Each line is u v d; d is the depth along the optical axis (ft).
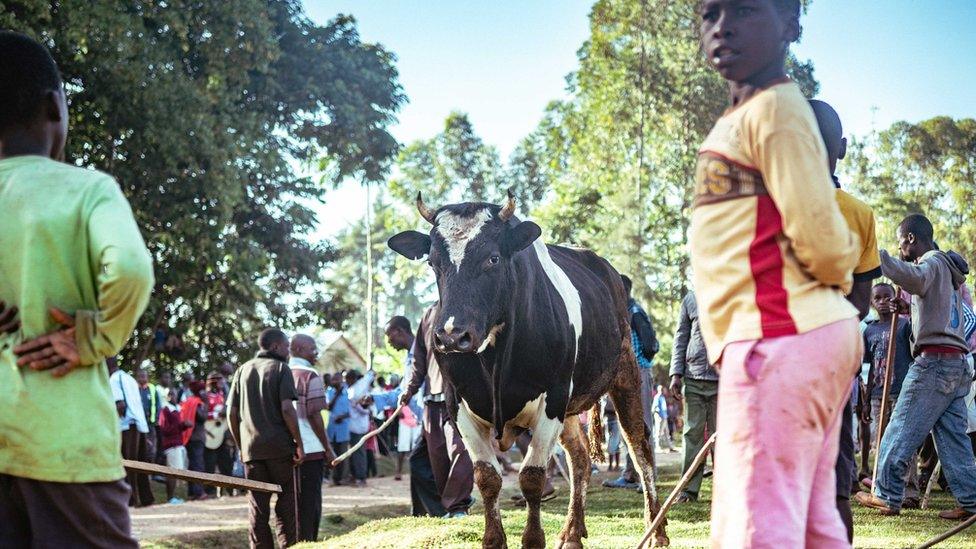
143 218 75.15
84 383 10.96
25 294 10.87
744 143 9.92
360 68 91.71
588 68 151.53
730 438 9.83
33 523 10.62
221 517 45.19
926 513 27.94
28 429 10.63
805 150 9.53
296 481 31.86
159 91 69.97
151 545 37.83
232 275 77.25
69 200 11.01
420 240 22.70
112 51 67.41
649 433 27.89
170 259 77.30
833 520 10.19
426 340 32.19
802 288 9.75
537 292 22.34
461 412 22.33
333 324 95.14
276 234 90.12
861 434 37.76
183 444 52.75
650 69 142.72
